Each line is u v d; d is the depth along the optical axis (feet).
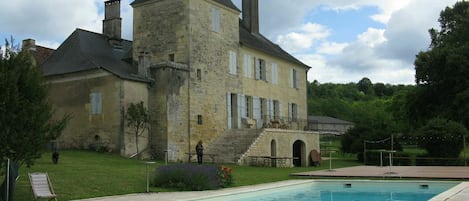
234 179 64.69
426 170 83.25
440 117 131.95
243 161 93.20
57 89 99.81
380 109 305.53
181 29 99.66
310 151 117.29
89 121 94.53
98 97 93.56
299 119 136.98
